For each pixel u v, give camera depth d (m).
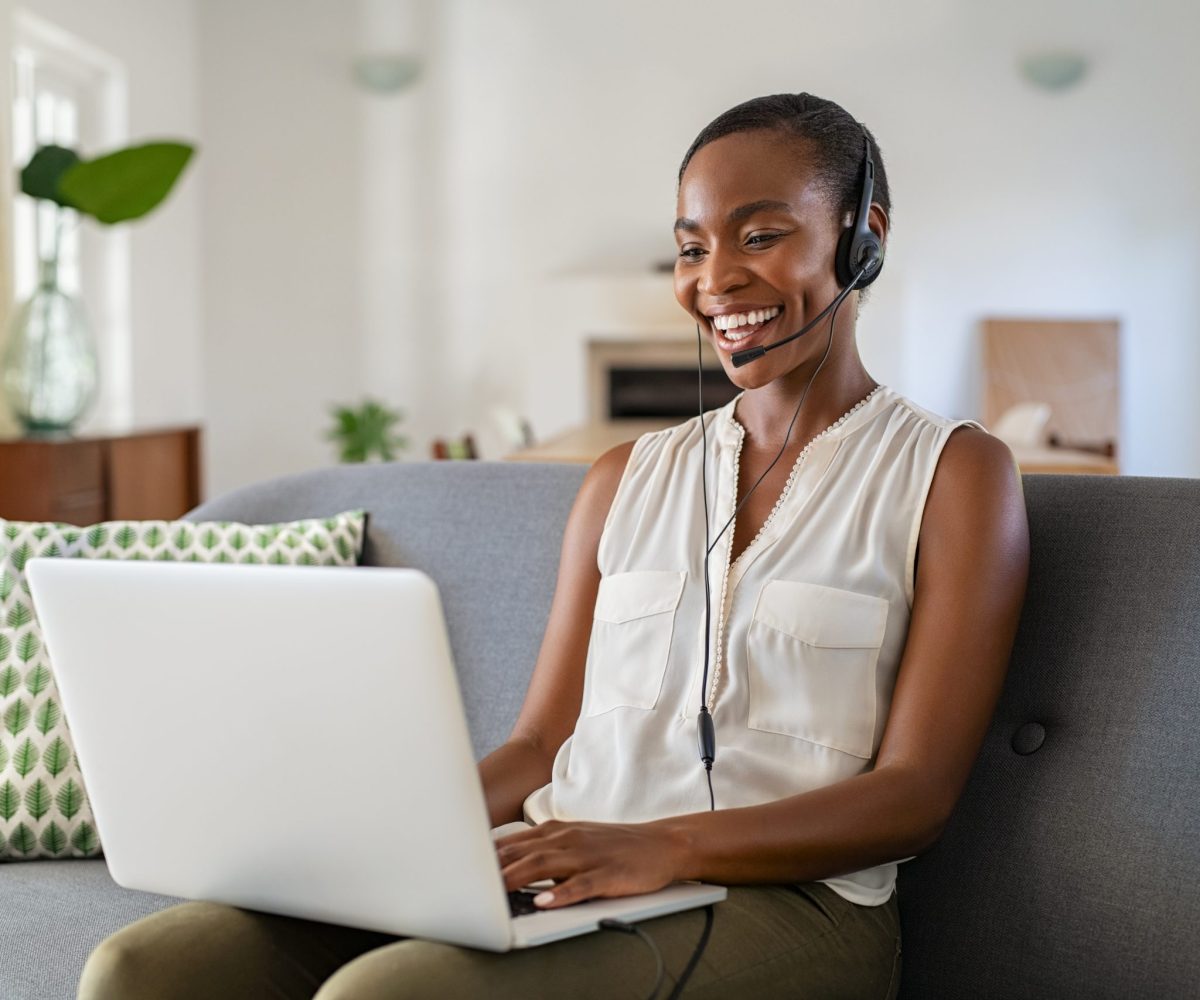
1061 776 1.30
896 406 1.36
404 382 7.25
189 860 1.10
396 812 0.97
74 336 4.38
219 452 7.27
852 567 1.27
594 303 7.00
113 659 1.06
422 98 7.16
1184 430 6.86
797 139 1.35
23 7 5.21
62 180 4.25
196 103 7.15
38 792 1.62
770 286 1.33
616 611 1.37
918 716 1.19
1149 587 1.32
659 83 7.04
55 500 4.13
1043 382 6.81
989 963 1.28
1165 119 6.78
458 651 1.73
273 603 0.97
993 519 1.24
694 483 1.40
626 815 1.28
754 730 1.26
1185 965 1.16
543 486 1.78
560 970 0.99
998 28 6.82
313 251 7.22
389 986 0.94
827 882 1.20
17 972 1.31
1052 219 6.86
